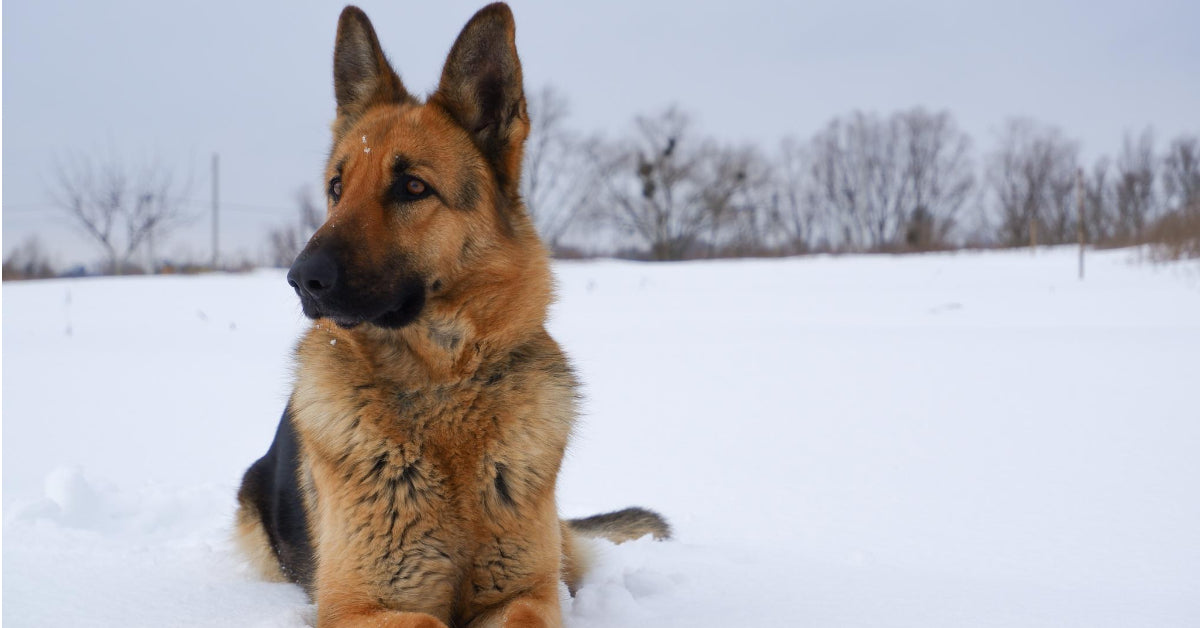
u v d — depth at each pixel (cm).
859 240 7938
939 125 7788
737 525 549
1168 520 524
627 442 809
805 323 2033
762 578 433
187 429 891
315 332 396
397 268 362
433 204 372
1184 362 1208
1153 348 1368
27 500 563
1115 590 404
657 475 690
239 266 4550
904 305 2462
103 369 1342
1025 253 4703
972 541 496
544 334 404
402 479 353
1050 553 468
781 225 7662
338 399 365
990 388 1046
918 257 4700
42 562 452
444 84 399
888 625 358
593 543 490
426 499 354
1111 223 7125
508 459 365
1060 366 1205
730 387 1116
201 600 402
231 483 666
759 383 1143
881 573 437
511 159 406
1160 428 794
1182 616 363
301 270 342
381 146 377
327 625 348
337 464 359
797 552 486
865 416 901
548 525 377
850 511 571
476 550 364
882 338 1633
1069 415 868
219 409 1002
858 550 487
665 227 6919
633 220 6919
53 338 1812
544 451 375
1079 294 2548
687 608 391
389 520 351
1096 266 3497
